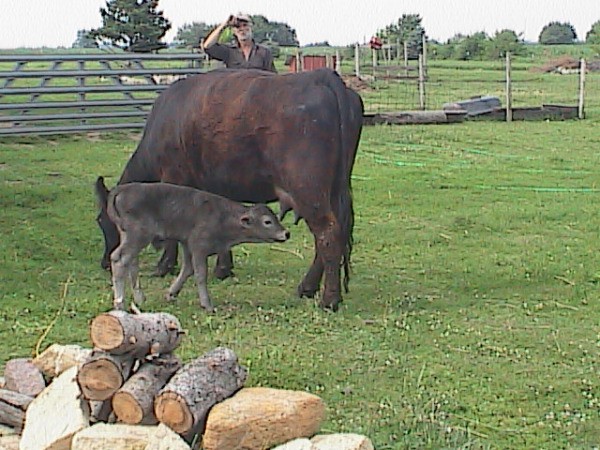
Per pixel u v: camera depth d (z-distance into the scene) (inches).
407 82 1378.0
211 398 194.9
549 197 525.7
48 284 337.7
